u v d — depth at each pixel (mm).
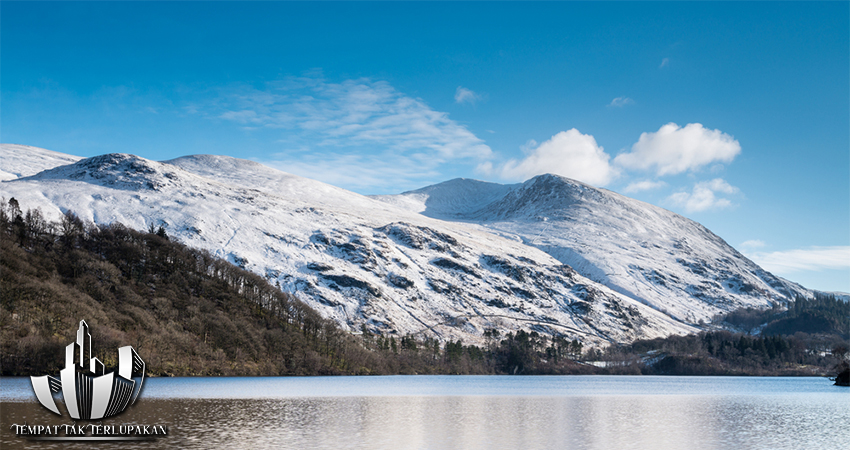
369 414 101375
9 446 62938
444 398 141250
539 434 81000
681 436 80375
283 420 89750
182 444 66688
